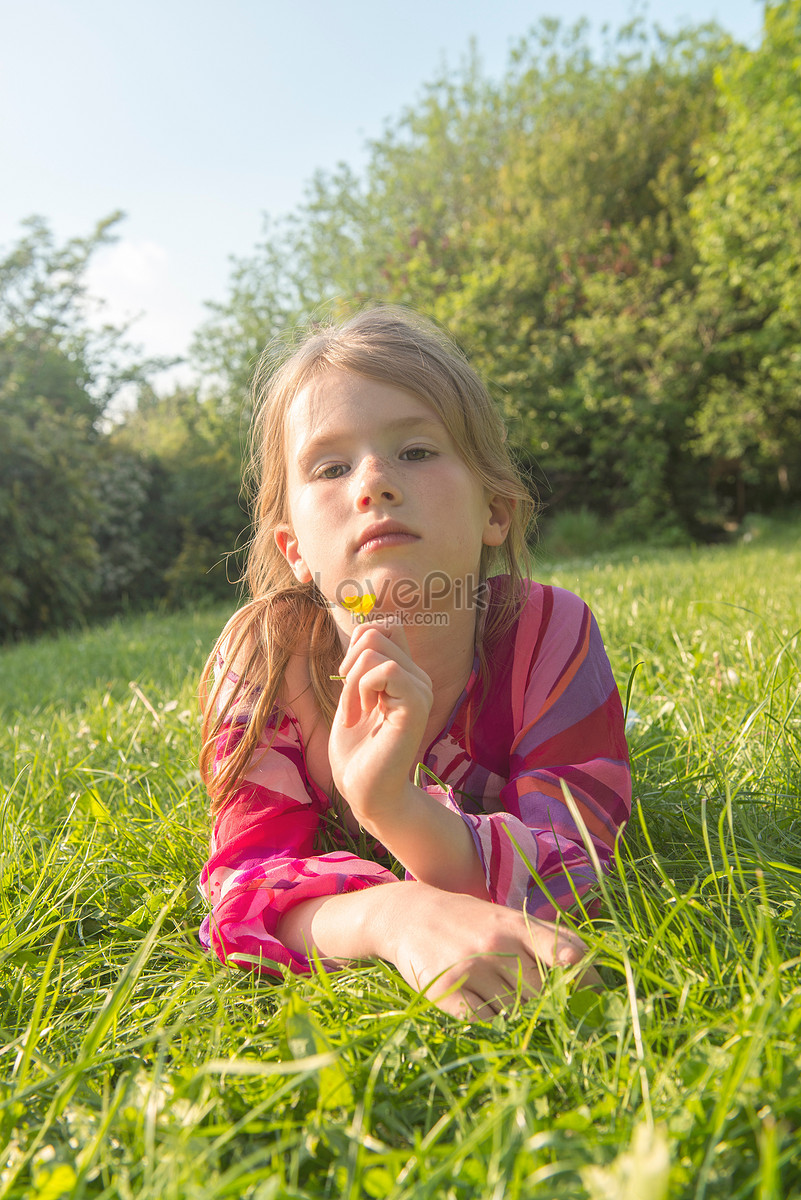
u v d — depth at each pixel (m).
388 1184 0.63
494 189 20.48
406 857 1.03
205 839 1.56
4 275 18.95
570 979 0.86
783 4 12.64
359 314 1.40
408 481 1.15
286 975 1.03
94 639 6.99
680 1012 0.82
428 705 0.98
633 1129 0.66
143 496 17.16
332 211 22.23
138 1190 0.69
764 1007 0.75
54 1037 1.00
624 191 19.14
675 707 1.96
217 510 18.08
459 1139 0.68
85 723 2.63
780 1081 0.69
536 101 22.20
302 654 1.38
